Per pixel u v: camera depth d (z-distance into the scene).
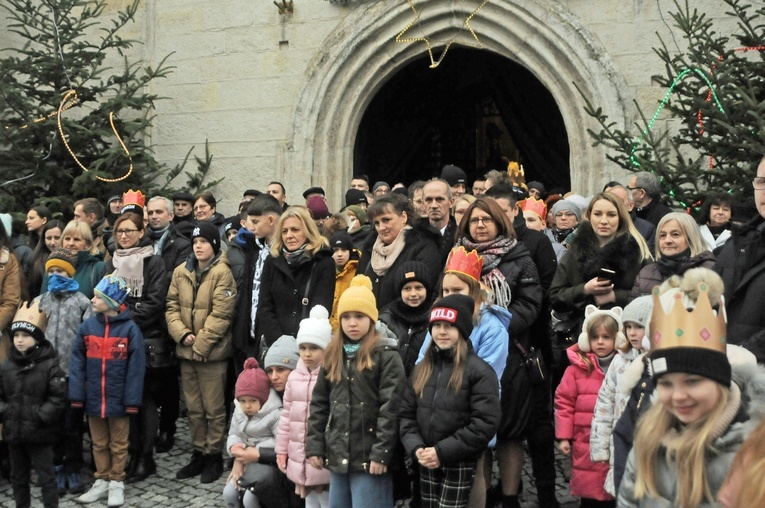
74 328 6.15
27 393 5.31
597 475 4.70
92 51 10.84
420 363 4.30
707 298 2.35
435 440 4.12
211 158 10.37
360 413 4.38
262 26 10.16
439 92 12.20
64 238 6.55
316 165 9.97
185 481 6.04
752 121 6.64
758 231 3.96
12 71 9.75
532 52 9.19
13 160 9.61
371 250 5.75
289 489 4.91
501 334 4.51
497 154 12.30
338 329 4.53
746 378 2.37
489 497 5.30
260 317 5.55
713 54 7.50
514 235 5.04
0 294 6.45
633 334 4.09
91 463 6.59
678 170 7.05
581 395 4.79
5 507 5.70
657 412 2.42
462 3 9.36
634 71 8.78
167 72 10.51
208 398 6.12
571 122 9.08
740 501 1.91
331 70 9.82
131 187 9.62
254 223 6.14
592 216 5.18
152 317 6.23
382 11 9.59
